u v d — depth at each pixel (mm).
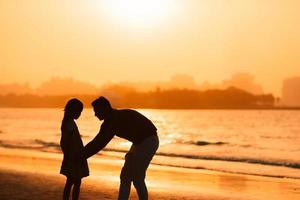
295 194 11078
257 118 103438
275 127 64188
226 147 31969
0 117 112312
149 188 11758
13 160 19031
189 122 84750
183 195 10625
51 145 29484
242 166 18297
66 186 7102
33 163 17781
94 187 11367
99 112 6301
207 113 157875
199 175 14805
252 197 10578
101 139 6262
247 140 40188
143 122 6340
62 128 7059
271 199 10367
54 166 16562
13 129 56906
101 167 16562
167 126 69250
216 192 11211
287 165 18922
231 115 126688
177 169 16641
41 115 132625
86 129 57375
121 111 6355
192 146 32594
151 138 6312
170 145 33250
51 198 9445
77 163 7047
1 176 13328
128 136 6312
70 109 7070
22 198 9453
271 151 28828
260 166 18438
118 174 14359
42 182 11961
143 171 6332
